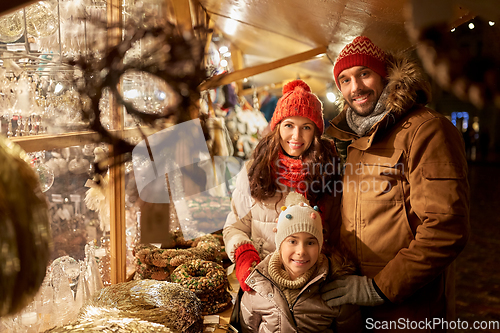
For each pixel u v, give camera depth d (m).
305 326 1.19
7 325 0.97
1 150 0.39
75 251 1.28
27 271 0.40
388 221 1.24
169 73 0.52
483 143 11.69
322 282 1.24
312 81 4.00
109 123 0.63
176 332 0.85
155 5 0.56
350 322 1.22
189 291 1.08
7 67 1.04
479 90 0.56
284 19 1.86
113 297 1.01
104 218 1.39
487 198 6.86
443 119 1.21
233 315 1.34
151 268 1.41
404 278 1.14
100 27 0.52
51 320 1.06
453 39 0.58
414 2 0.59
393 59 1.32
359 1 1.32
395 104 1.24
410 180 1.21
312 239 1.21
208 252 1.52
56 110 0.91
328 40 2.03
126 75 0.52
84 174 1.24
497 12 0.52
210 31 0.57
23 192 0.40
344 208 1.35
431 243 1.12
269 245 1.39
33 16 1.03
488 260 3.89
